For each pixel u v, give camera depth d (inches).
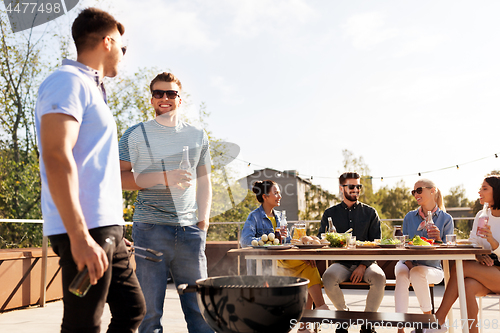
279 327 48.4
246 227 116.3
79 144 47.5
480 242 103.7
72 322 45.3
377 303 108.3
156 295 75.4
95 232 47.1
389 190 1047.6
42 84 46.9
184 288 52.9
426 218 125.7
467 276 98.3
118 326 53.5
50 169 41.8
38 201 505.4
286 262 114.7
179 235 75.6
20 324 129.1
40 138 44.0
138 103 498.6
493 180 111.0
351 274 113.7
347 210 133.7
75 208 41.8
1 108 478.6
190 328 79.1
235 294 47.7
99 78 52.2
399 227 119.8
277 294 47.3
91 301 45.5
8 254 152.6
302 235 121.0
